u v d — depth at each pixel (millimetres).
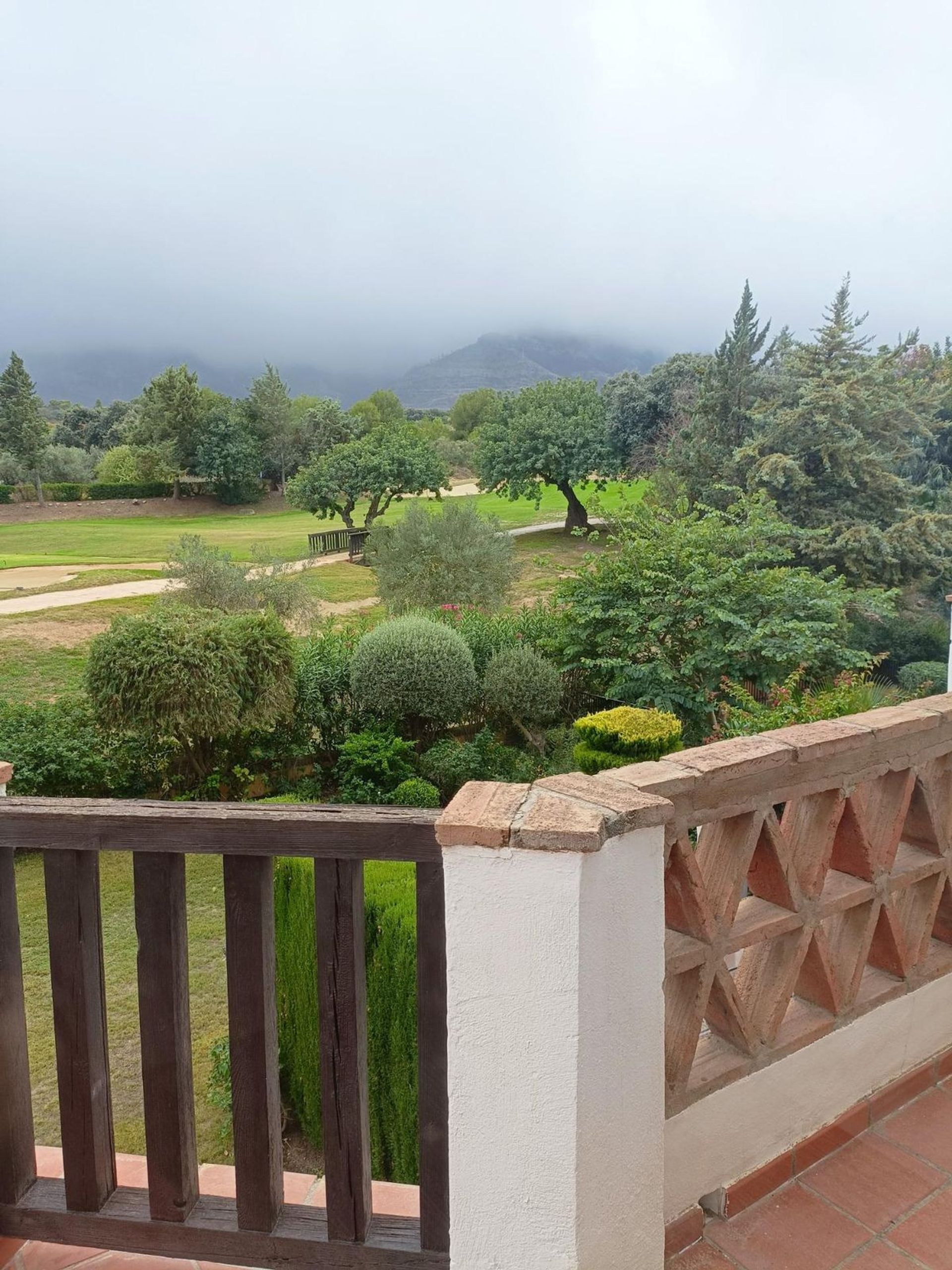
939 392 21734
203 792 10023
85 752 9430
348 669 11258
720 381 22891
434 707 10867
